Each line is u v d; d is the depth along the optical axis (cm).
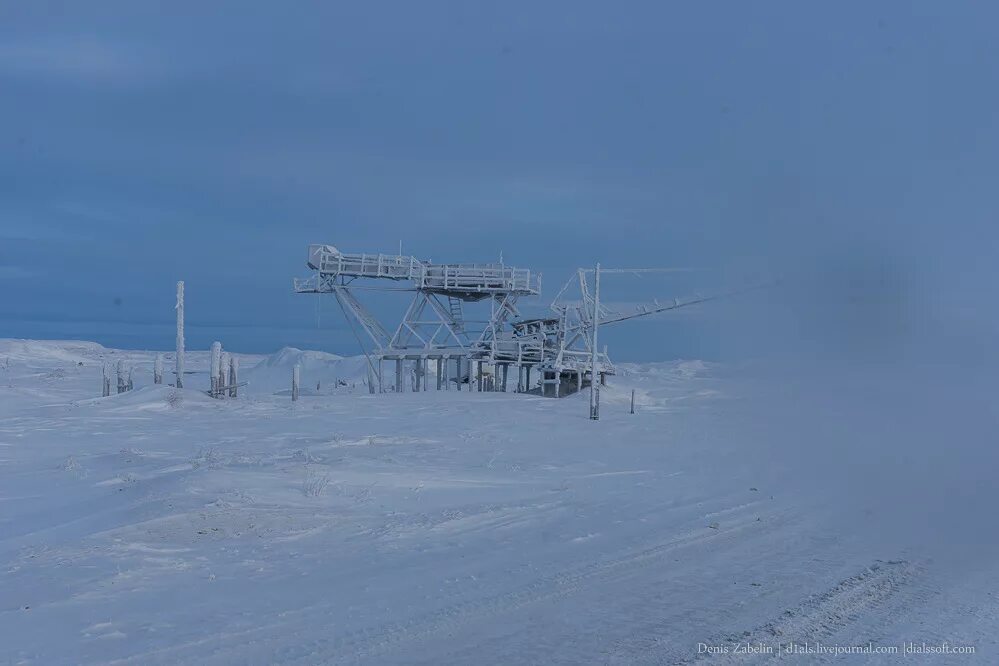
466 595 908
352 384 6209
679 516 1404
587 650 738
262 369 7556
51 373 6619
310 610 848
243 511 1295
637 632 789
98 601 873
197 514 1248
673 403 4603
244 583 954
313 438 2539
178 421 3238
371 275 5250
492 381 5425
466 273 5300
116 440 2527
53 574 966
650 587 952
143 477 1631
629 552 1127
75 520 1279
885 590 948
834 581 984
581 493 1656
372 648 736
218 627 787
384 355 5356
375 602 880
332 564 1050
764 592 935
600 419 3553
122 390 4309
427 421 3366
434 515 1365
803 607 877
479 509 1427
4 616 818
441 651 730
